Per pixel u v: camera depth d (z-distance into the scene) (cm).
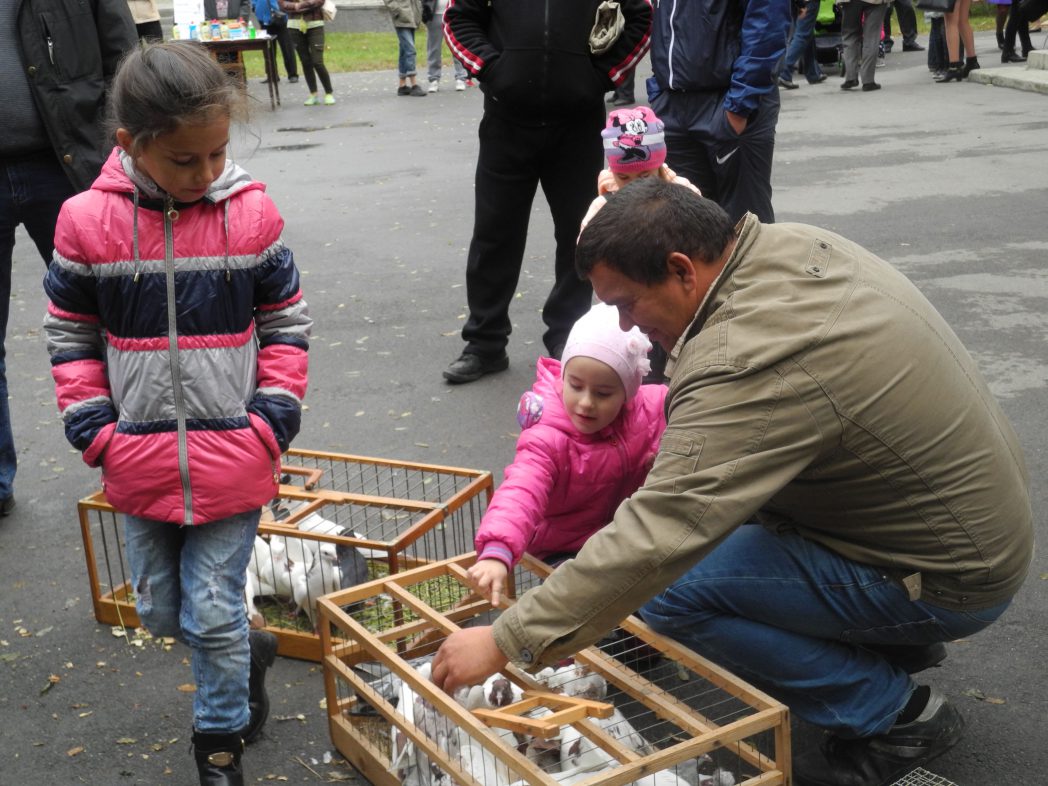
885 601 252
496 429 497
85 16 396
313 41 1523
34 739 306
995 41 1880
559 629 235
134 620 358
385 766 274
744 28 502
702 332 235
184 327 252
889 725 263
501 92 501
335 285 729
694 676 310
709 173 543
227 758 268
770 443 226
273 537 346
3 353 430
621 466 313
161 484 255
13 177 404
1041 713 295
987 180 913
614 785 223
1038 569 362
